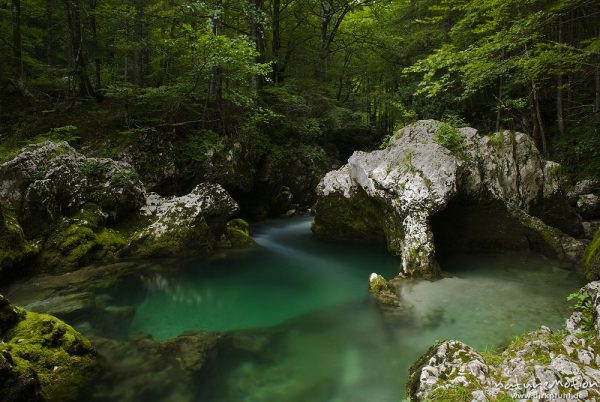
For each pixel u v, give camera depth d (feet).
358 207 34.55
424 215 26.27
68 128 35.32
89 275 25.17
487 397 9.87
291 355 16.16
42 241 26.08
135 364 14.76
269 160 51.03
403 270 25.16
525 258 28.94
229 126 46.88
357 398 13.12
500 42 23.81
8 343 13.07
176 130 42.60
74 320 18.86
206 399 12.91
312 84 59.06
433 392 10.56
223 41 36.76
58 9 45.37
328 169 63.72
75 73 41.73
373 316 20.11
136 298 22.90
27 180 26.61
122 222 31.45
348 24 67.21
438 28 55.16
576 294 14.73
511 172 31.83
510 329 17.30
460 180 27.99
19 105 40.63
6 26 46.88
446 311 19.65
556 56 25.41
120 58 49.34
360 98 77.66
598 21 43.32
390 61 67.46
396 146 32.48
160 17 43.65
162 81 49.19
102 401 12.42
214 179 42.55
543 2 30.35
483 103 53.57
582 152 41.73
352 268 29.63
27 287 22.58
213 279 26.94
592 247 23.03
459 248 31.71
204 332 18.12
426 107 52.60
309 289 25.12
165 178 39.47
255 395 13.25
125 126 39.70
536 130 46.73
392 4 64.90
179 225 31.30
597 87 43.32
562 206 33.14
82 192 29.60
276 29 58.03
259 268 29.55
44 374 12.84
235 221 39.88
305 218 53.31
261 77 55.93
